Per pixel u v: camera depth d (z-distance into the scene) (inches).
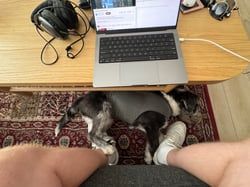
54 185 24.9
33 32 38.5
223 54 35.9
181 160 33.4
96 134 46.3
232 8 38.9
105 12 34.4
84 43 37.5
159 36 37.3
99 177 29.7
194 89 56.5
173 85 37.5
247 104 56.2
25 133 52.8
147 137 46.7
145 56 36.4
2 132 52.9
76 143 51.7
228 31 37.6
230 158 28.4
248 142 29.0
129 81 35.1
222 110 55.4
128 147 51.1
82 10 39.9
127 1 32.9
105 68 35.9
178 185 28.8
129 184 29.0
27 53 37.0
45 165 25.8
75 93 56.0
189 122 52.9
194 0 38.7
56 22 35.2
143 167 31.5
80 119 53.3
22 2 40.9
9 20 39.6
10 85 36.4
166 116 46.4
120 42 37.2
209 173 29.0
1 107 55.4
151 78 35.1
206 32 37.7
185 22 38.6
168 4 33.5
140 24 36.6
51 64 36.2
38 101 55.8
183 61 35.7
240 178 26.0
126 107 45.2
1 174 22.3
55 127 53.1
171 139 47.1
